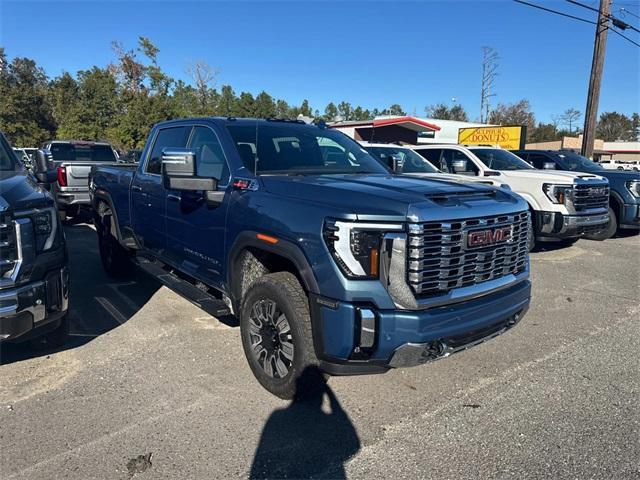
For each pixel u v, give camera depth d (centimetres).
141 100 3053
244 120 456
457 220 306
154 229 519
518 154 1309
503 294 338
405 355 291
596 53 1584
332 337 295
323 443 301
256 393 356
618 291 649
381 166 474
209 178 386
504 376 394
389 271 288
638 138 11175
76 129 3350
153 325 489
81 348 431
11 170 440
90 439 299
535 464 283
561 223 827
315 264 302
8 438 299
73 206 1081
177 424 316
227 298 407
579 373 401
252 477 269
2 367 392
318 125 503
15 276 336
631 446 301
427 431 315
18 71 4691
